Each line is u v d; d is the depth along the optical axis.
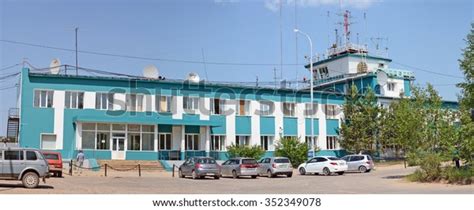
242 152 45.97
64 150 42.62
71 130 43.19
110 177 31.92
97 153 43.69
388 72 61.38
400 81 61.78
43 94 42.78
